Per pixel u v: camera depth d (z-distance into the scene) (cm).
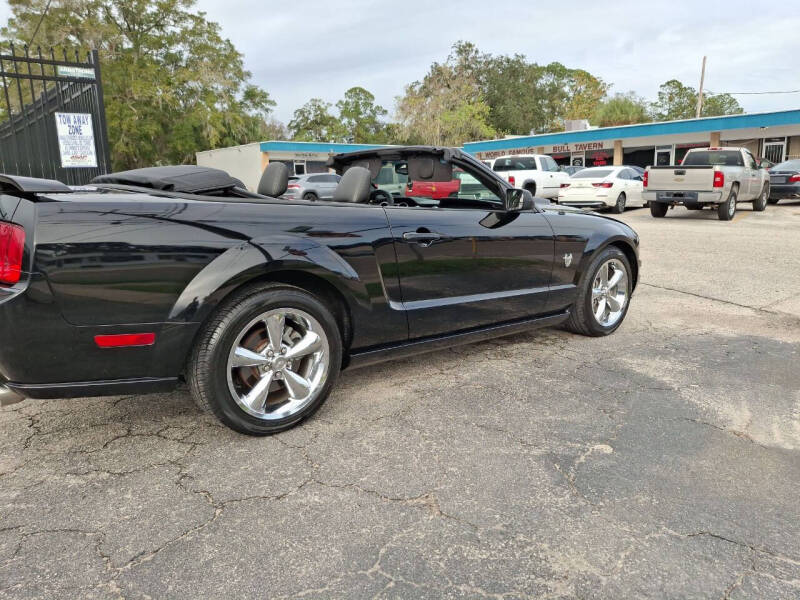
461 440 279
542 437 283
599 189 1619
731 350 421
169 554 197
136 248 238
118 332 239
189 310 246
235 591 180
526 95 6862
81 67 660
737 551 199
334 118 7381
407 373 372
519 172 1786
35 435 284
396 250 313
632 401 327
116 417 305
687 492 235
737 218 1441
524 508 224
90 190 291
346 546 201
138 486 239
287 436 283
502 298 372
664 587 182
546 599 177
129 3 3900
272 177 380
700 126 2875
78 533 208
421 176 389
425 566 191
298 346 283
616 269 457
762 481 244
